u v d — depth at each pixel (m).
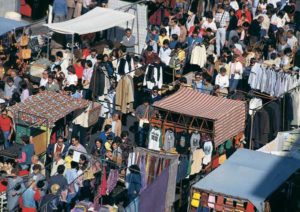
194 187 38.41
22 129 44.81
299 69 50.31
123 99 48.31
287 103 47.38
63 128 45.91
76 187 40.91
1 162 43.66
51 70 49.91
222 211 39.19
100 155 43.25
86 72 49.09
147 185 41.09
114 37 55.09
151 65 49.50
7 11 59.28
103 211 40.19
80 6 56.88
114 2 57.44
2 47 53.56
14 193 40.47
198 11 57.72
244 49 53.16
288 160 40.66
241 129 45.50
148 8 56.41
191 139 43.88
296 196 39.84
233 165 40.03
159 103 44.69
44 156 44.56
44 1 60.41
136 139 47.56
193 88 48.16
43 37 54.69
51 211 39.91
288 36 53.28
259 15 55.81
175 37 53.19
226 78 49.44
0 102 47.25
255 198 37.62
